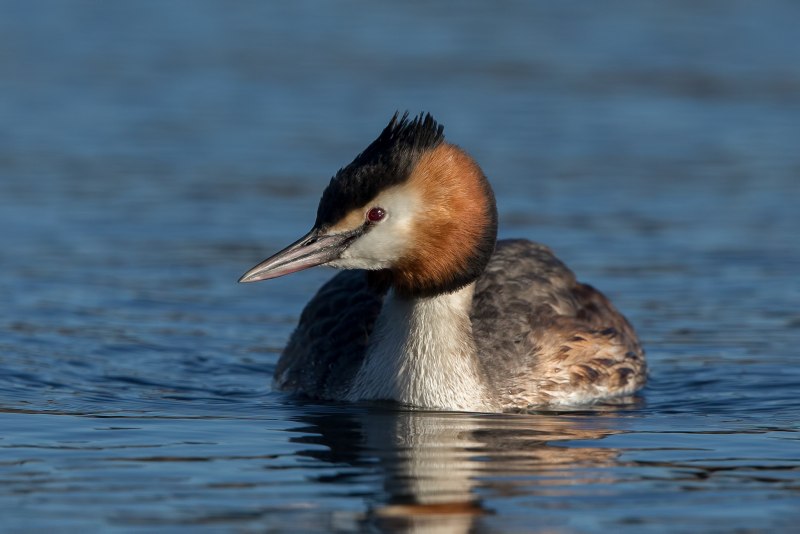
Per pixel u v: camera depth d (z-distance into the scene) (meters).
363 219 12.02
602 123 26.58
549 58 31.95
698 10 37.50
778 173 23.08
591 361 13.55
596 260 18.39
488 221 12.28
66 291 17.11
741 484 9.95
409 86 29.03
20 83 28.81
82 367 14.14
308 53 32.19
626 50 32.75
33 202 21.08
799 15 36.84
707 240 19.36
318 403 12.84
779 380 13.84
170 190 21.83
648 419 12.39
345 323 13.59
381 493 9.62
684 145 24.94
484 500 9.49
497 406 12.77
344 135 25.33
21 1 37.09
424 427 11.76
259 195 21.62
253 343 15.44
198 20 35.72
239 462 10.43
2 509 9.15
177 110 27.09
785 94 28.81
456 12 37.09
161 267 18.20
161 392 13.27
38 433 11.32
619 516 9.15
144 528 8.79
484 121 26.47
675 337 15.48
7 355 14.43
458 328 12.58
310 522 8.94
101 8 36.75
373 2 38.25
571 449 11.02
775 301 16.78
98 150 24.27
